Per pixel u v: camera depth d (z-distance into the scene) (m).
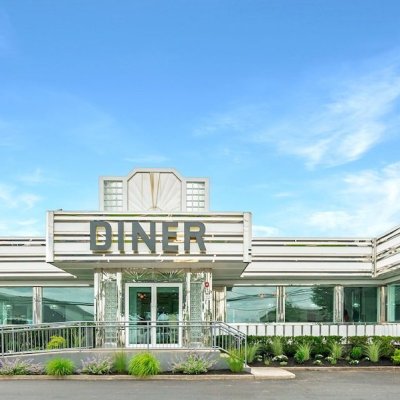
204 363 18.75
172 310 22.78
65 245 21.41
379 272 30.08
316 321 31.06
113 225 21.50
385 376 18.84
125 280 22.89
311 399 14.34
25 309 30.47
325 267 30.91
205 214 21.67
